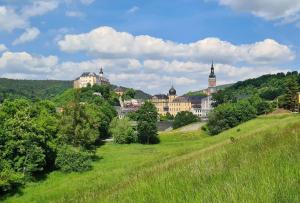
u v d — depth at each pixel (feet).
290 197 26.96
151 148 388.57
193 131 499.92
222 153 61.98
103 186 77.61
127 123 459.73
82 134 298.97
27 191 195.93
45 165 241.14
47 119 261.85
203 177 41.09
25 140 213.05
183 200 32.32
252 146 60.80
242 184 31.99
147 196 37.55
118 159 290.56
